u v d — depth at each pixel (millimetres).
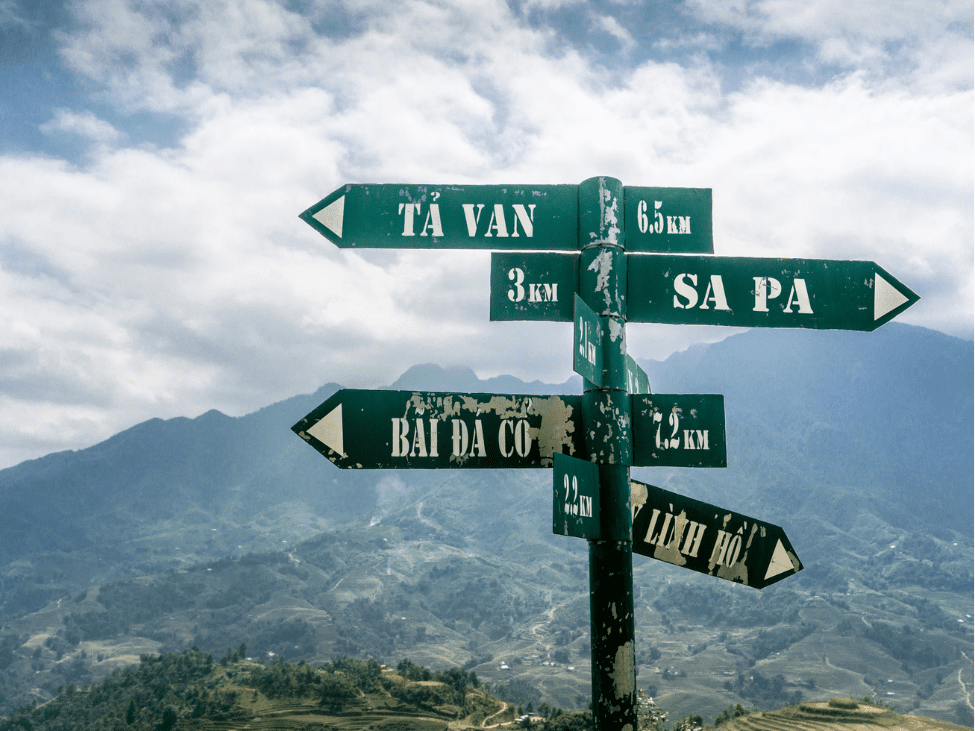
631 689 4254
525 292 4914
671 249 5023
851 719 97625
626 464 4531
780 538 5098
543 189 5043
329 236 5055
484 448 4648
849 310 5141
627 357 4844
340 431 4613
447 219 5039
